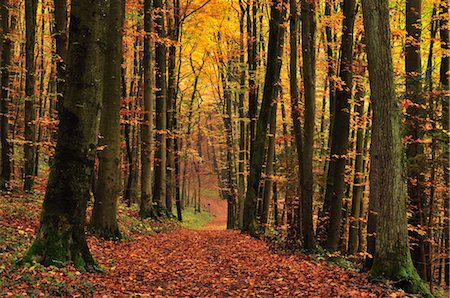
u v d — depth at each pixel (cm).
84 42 817
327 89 2006
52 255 790
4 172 1688
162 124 2138
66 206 816
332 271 991
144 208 1939
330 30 1669
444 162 1026
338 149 1319
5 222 1120
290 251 1272
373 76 844
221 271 1003
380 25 834
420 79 1079
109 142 1306
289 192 1652
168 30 2402
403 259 830
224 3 2452
